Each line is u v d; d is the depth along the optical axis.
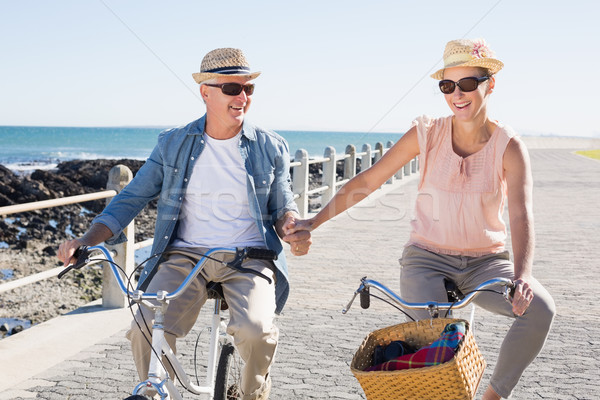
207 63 3.42
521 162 3.19
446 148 3.34
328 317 6.09
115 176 6.11
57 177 37.62
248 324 3.13
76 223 21.66
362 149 17.47
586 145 92.88
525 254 3.00
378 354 2.67
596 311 6.35
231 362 3.63
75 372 4.60
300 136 149.12
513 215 3.12
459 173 3.30
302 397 4.19
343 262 8.79
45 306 10.04
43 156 74.19
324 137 145.50
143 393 2.61
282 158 3.58
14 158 69.50
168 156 3.49
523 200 3.13
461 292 3.46
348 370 4.71
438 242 3.39
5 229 19.05
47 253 15.81
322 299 6.77
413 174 22.89
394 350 2.64
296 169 12.05
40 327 5.66
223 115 3.43
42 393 4.20
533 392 4.27
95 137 114.44
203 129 3.47
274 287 3.51
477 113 3.21
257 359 3.18
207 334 5.50
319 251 9.60
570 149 75.06
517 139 3.23
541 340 3.09
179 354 5.01
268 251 3.04
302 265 8.54
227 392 3.60
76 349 5.11
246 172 3.48
